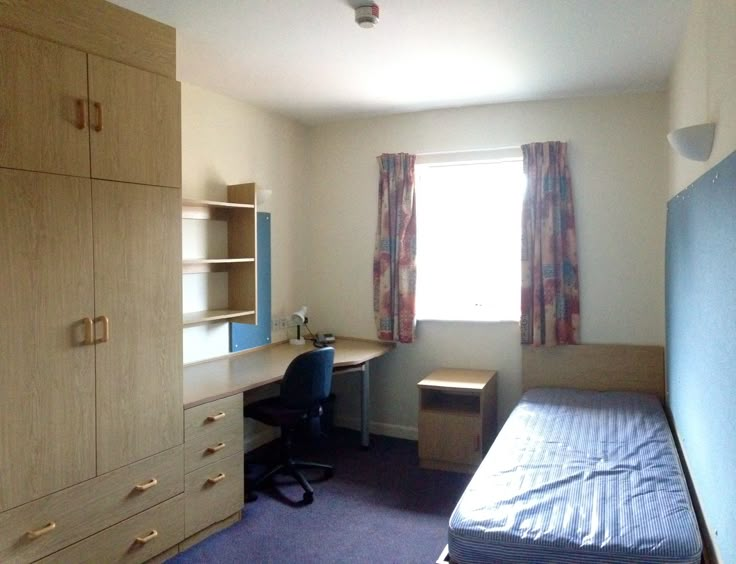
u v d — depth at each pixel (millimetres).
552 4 2480
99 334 2381
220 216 3773
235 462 3053
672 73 3316
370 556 2777
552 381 3973
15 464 2123
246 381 3189
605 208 3859
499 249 4234
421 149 4297
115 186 2408
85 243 2309
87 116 2297
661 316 3787
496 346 4199
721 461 1718
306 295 4707
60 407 2254
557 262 3873
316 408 3482
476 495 2246
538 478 2393
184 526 2779
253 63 3209
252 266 3742
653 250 3773
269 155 4258
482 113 4109
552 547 1884
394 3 2461
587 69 3322
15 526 2131
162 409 2643
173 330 2674
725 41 1783
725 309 1656
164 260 2619
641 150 3768
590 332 3939
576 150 3900
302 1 2441
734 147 1643
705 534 2014
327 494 3457
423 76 3451
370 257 4523
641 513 2049
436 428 3807
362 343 4477
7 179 2057
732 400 1570
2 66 2031
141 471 2566
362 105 4098
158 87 2566
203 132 3678
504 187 4199
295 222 4570
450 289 4379
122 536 2502
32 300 2148
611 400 3559
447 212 4355
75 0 2268
